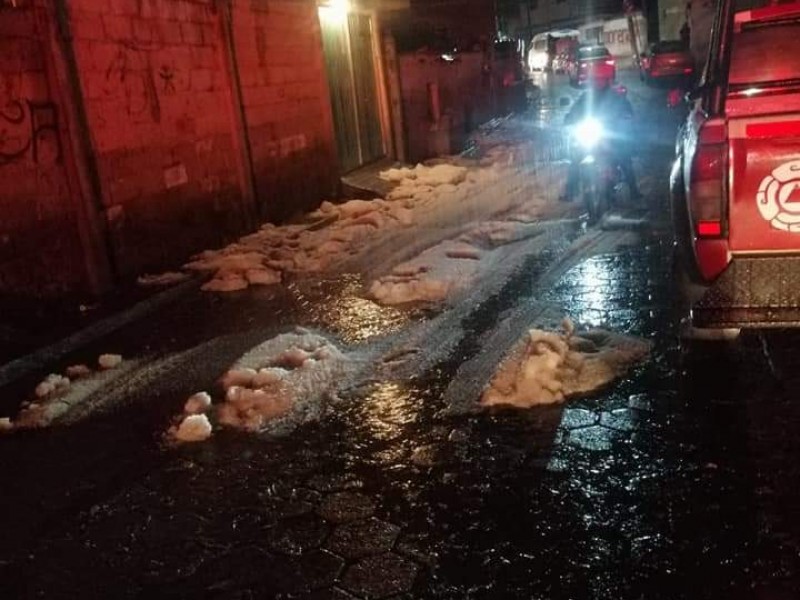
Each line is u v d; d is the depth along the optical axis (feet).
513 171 47.57
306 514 12.51
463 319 21.08
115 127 26.89
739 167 13.20
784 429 13.55
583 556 10.72
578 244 27.84
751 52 16.01
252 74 36.88
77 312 24.53
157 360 20.27
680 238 16.05
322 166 44.57
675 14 124.88
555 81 116.98
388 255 29.58
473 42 73.10
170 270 29.94
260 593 10.65
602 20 152.76
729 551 10.50
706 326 13.67
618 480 12.49
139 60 28.37
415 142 59.11
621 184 36.24
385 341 20.04
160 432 16.05
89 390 18.53
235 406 16.61
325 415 16.02
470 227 32.60
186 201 31.24
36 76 23.76
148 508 13.20
